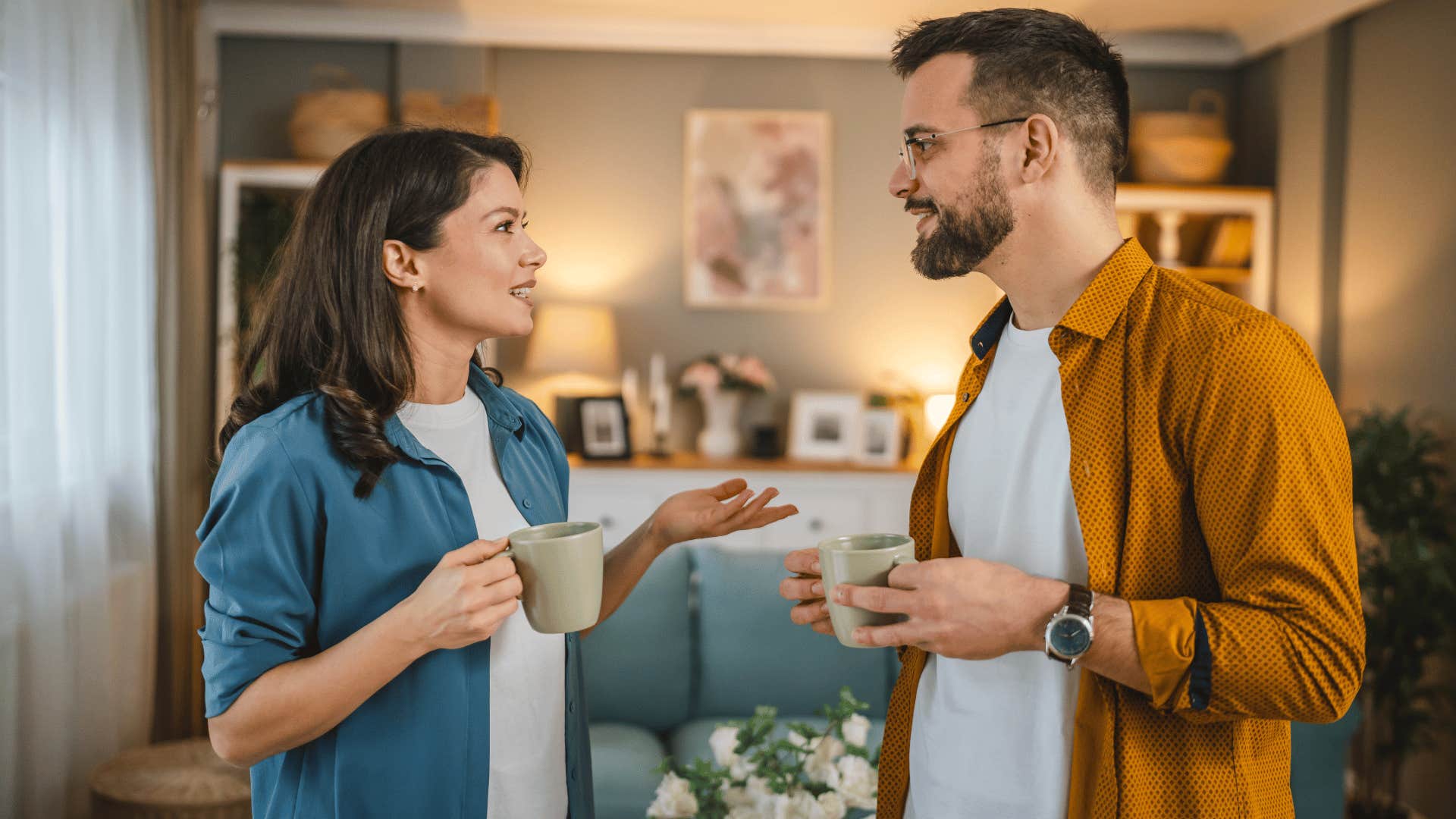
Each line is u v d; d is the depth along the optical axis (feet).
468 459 3.61
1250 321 2.94
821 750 5.15
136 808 6.90
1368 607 11.13
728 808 5.01
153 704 10.59
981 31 3.26
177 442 11.05
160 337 10.89
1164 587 3.03
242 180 13.14
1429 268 11.55
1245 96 15.24
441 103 14.35
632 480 13.76
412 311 3.47
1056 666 3.17
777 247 15.42
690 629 9.36
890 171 15.48
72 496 8.86
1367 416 10.91
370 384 3.34
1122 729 2.97
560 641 3.67
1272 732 3.10
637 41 14.70
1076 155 3.25
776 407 15.60
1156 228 14.56
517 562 3.09
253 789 3.38
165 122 11.12
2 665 7.70
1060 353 3.24
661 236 15.33
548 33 14.53
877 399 14.80
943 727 3.42
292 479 3.11
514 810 3.43
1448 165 11.28
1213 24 14.29
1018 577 2.86
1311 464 2.78
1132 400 3.08
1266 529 2.75
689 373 14.78
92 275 9.18
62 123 8.80
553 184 15.19
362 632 2.94
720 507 3.89
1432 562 9.64
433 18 14.26
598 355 14.24
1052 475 3.26
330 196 3.39
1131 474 3.06
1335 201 13.19
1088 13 13.89
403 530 3.26
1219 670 2.70
